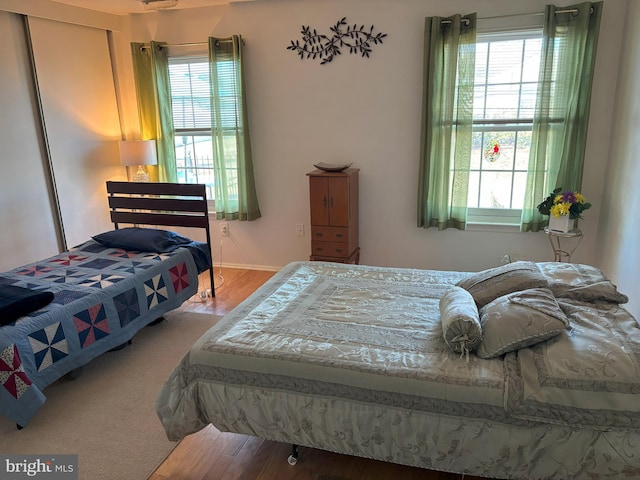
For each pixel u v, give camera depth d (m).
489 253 3.95
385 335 1.94
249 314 2.19
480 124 3.77
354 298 2.36
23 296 2.42
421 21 3.65
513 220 3.89
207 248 3.73
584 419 1.51
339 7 3.82
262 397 1.82
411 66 3.77
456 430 1.61
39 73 3.84
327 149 4.15
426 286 2.49
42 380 2.30
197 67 4.34
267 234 4.53
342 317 2.12
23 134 3.78
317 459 2.00
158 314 3.14
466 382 1.61
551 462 1.56
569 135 3.42
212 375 1.87
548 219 3.60
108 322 2.71
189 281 3.46
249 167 4.27
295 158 4.25
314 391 1.76
